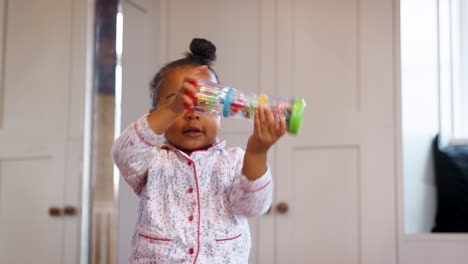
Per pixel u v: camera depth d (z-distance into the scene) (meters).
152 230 0.93
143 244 0.93
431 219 2.00
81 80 1.05
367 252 1.89
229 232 0.95
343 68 1.98
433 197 2.01
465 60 2.07
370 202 1.90
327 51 2.00
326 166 1.96
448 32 2.07
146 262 0.92
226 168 0.98
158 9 2.08
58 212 1.10
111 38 1.04
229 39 2.10
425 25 2.06
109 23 1.05
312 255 1.94
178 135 0.98
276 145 2.00
